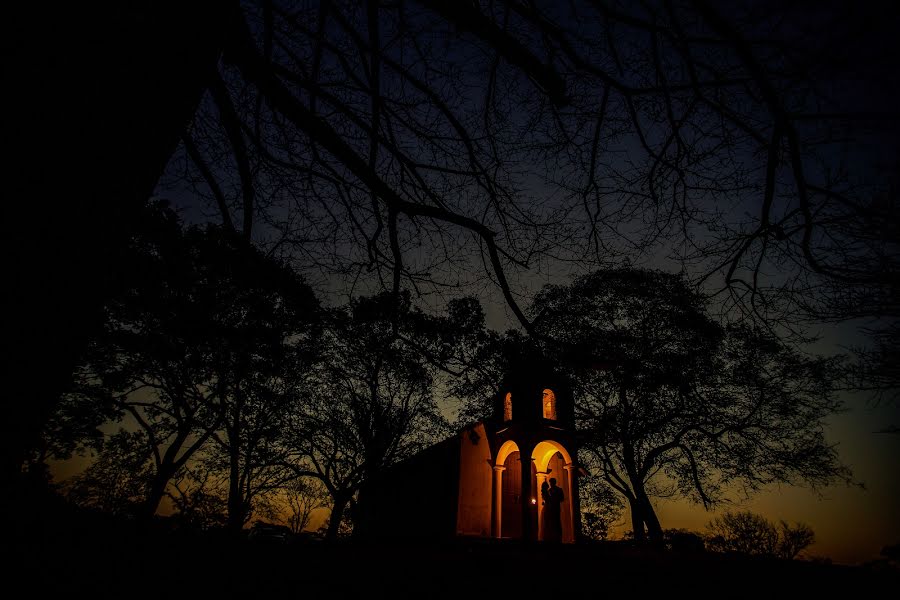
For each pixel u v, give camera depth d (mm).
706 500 18875
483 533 17094
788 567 7078
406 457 25266
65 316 942
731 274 4754
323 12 3934
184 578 4199
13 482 930
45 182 872
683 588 5336
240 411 20125
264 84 3154
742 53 3188
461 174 4766
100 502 19453
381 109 4543
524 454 16438
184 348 13086
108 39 1031
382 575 5230
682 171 4445
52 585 2785
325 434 23281
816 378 16453
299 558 6070
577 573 5965
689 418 17828
